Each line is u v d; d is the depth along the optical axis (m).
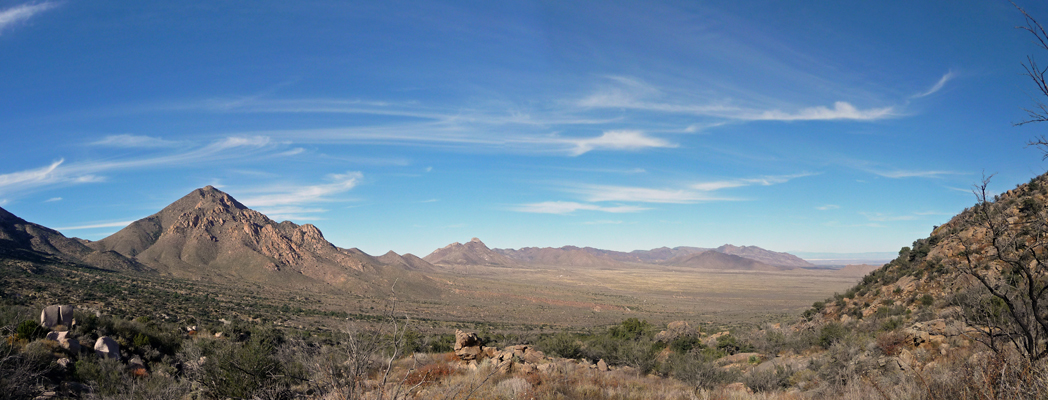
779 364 25.55
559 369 19.00
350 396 7.42
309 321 93.81
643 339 39.09
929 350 15.99
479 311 163.12
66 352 19.72
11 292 61.00
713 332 57.62
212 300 112.31
